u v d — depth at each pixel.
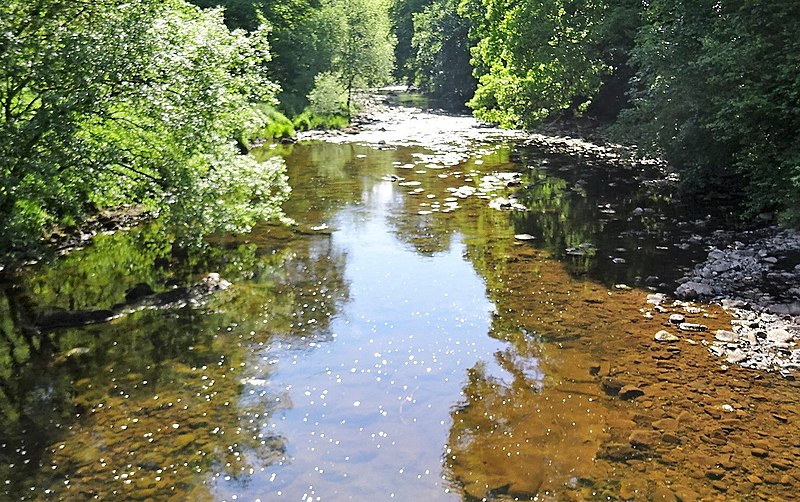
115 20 12.10
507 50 30.86
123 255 14.91
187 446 7.66
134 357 9.98
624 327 10.85
